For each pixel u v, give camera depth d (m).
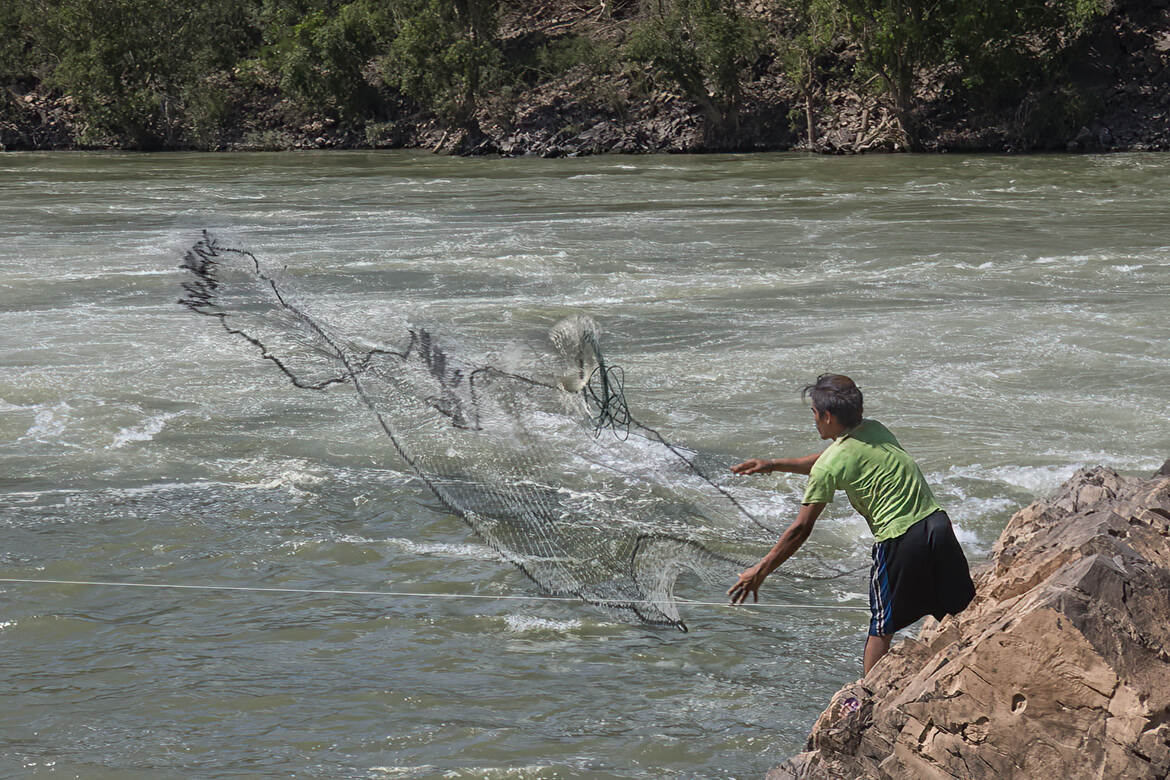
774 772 6.90
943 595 8.38
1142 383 20.38
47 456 16.92
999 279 30.80
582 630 11.40
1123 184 56.84
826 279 31.33
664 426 17.98
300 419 18.48
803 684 10.30
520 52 99.69
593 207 51.22
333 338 13.07
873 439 8.56
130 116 99.19
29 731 9.39
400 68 97.12
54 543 13.66
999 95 83.88
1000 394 19.80
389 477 15.91
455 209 51.22
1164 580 6.01
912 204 49.94
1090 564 6.04
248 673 10.47
